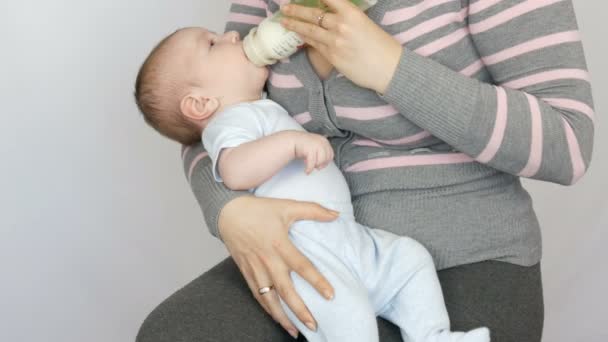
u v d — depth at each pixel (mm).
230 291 1188
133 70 1906
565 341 1884
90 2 1827
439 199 1183
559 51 1068
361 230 1173
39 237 1954
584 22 1756
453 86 1045
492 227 1172
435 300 1075
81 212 1970
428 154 1195
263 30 1195
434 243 1172
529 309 1142
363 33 1038
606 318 1828
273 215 1120
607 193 1802
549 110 1062
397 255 1112
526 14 1063
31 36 1815
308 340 1103
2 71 1826
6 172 1895
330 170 1201
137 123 1941
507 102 1049
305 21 1101
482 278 1149
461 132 1052
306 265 1070
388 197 1209
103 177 1961
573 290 1865
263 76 1265
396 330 1137
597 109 1787
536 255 1212
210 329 1107
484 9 1083
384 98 1078
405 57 1048
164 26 1903
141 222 2020
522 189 1254
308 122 1265
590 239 1836
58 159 1918
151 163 1981
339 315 1050
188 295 1179
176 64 1264
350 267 1114
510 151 1056
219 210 1159
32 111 1872
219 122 1194
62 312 2018
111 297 2045
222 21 1947
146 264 2053
